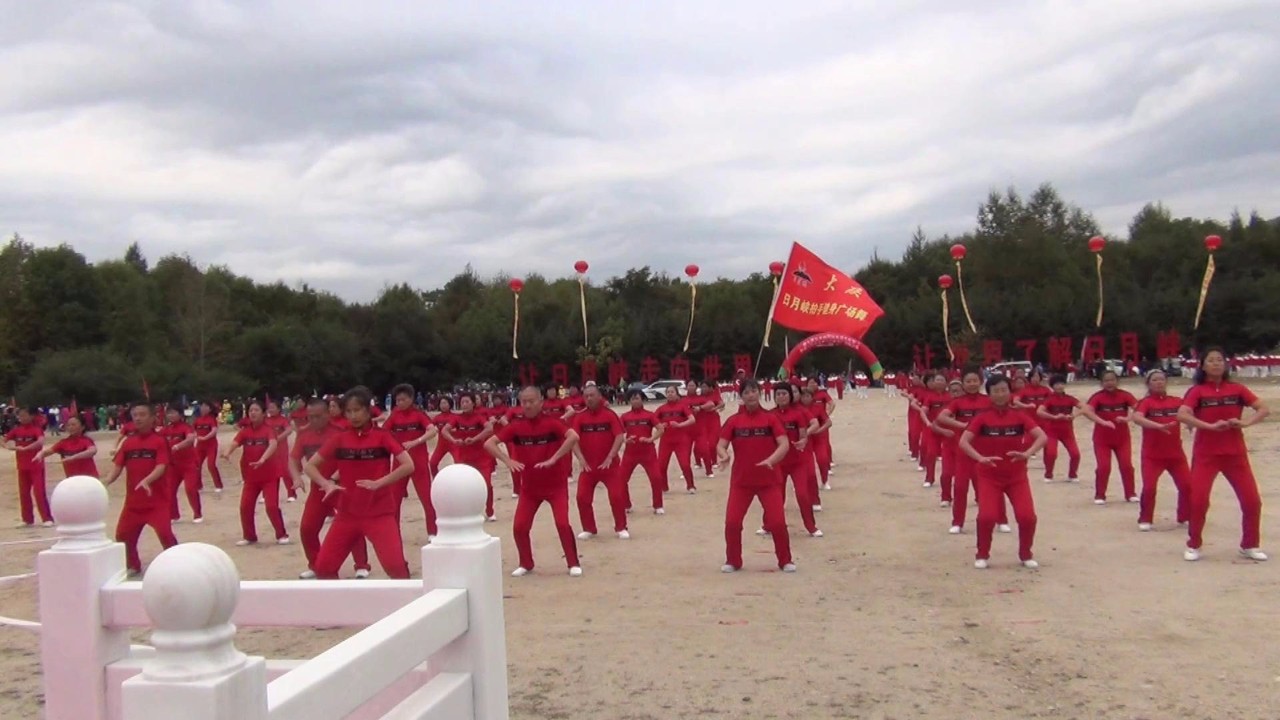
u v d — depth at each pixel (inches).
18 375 2170.3
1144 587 340.5
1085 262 2874.0
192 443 618.8
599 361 2517.2
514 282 930.1
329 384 2453.2
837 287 898.1
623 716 224.7
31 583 417.1
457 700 118.4
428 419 512.4
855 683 244.5
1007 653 266.7
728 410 1536.7
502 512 608.7
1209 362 384.8
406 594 130.3
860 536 476.4
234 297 2822.3
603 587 370.3
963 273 2923.2
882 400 1943.9
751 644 282.8
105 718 141.8
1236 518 484.1
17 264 2359.7
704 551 447.5
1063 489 625.6
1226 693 227.6
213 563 80.7
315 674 91.7
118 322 2285.9
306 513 379.9
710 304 2839.6
